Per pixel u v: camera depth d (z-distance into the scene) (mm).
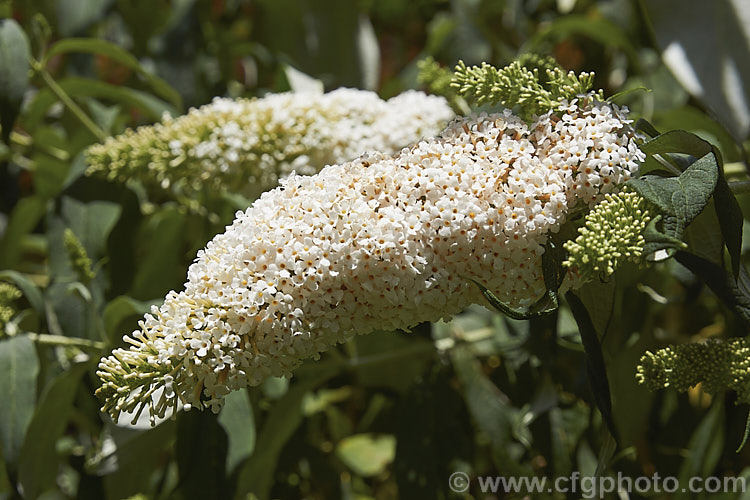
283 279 598
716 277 612
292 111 757
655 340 817
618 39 942
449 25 1043
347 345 836
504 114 622
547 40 1071
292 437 853
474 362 814
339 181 612
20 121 967
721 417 776
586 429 784
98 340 820
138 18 1148
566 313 796
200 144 759
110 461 761
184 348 589
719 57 707
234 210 859
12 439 748
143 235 911
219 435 752
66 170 965
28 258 1149
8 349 764
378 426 942
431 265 604
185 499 750
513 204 601
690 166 599
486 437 799
